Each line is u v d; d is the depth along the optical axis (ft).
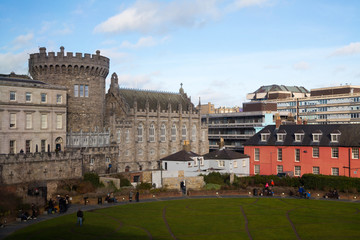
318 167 294.05
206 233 152.25
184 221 172.65
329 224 166.61
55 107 268.00
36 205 188.14
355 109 520.01
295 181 264.31
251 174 315.17
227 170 306.35
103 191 229.86
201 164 316.40
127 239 142.72
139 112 378.12
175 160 306.76
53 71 309.83
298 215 184.65
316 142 297.33
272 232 153.69
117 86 388.57
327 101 554.87
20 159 218.18
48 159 232.94
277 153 316.81
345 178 245.86
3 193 182.29
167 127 411.75
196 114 450.71
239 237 146.51
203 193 247.29
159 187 273.54
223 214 187.62
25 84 251.19
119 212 190.70
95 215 182.80
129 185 262.67
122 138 358.84
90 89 323.16
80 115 316.81
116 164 301.63
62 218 175.22
